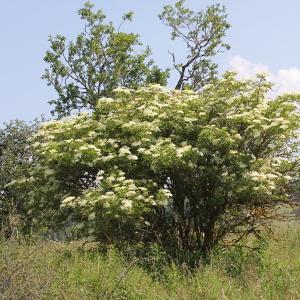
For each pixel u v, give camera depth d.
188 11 24.86
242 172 10.05
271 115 10.57
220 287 8.14
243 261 10.01
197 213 10.66
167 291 8.09
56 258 8.52
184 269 9.07
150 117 10.91
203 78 24.83
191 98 10.90
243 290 8.36
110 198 9.33
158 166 10.00
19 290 6.14
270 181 9.84
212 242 10.64
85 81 23.09
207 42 25.00
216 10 25.05
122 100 11.34
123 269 7.87
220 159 10.09
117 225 9.98
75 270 7.92
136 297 7.32
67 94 22.92
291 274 9.22
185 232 10.80
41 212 11.51
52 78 22.95
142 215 10.36
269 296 7.83
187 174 10.41
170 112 10.67
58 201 11.29
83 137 10.73
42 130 11.66
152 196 9.66
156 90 11.33
